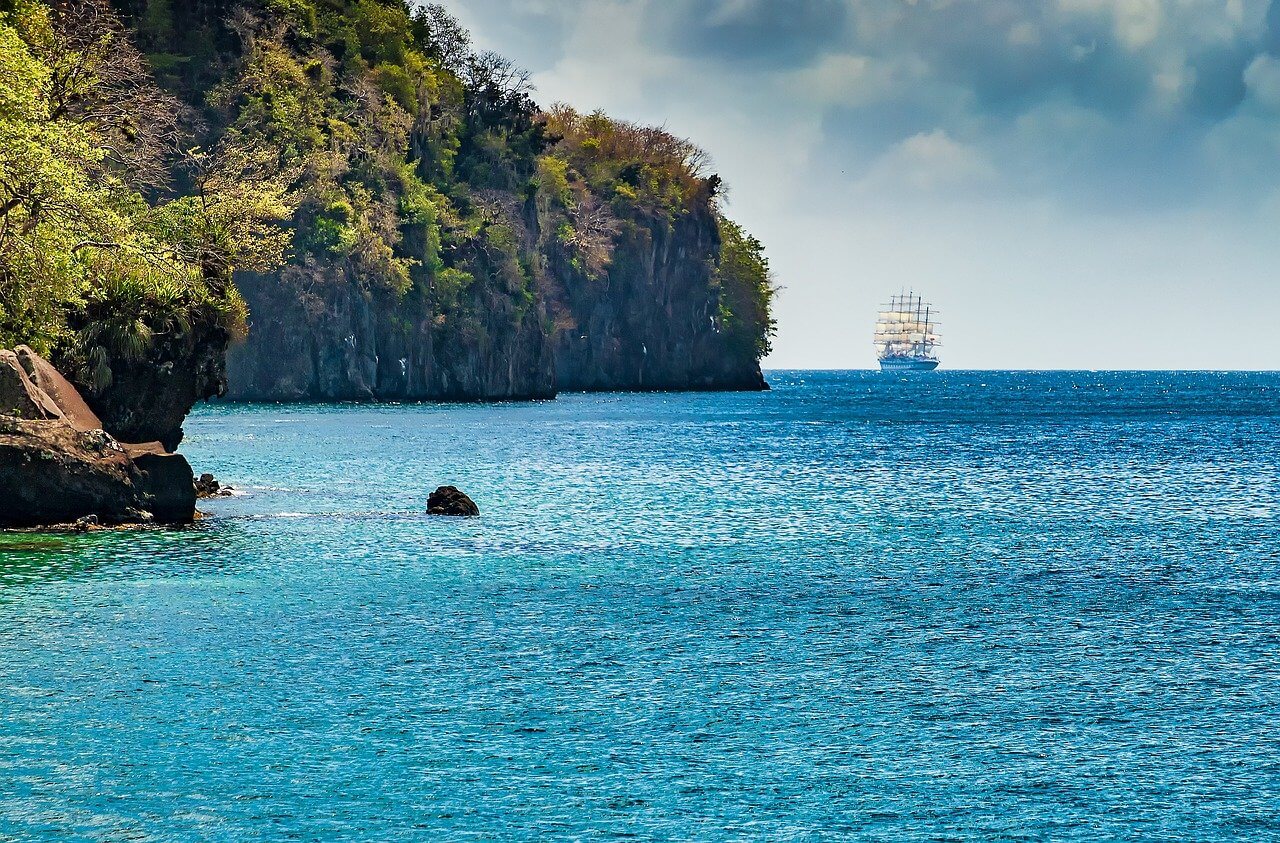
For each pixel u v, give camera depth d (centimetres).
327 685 8812
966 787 7081
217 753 7431
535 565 13950
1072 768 7369
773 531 17200
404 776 7138
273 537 15362
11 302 18088
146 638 10075
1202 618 11369
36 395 15888
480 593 12225
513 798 6862
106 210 19425
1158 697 8750
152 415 19600
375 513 18075
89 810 6631
